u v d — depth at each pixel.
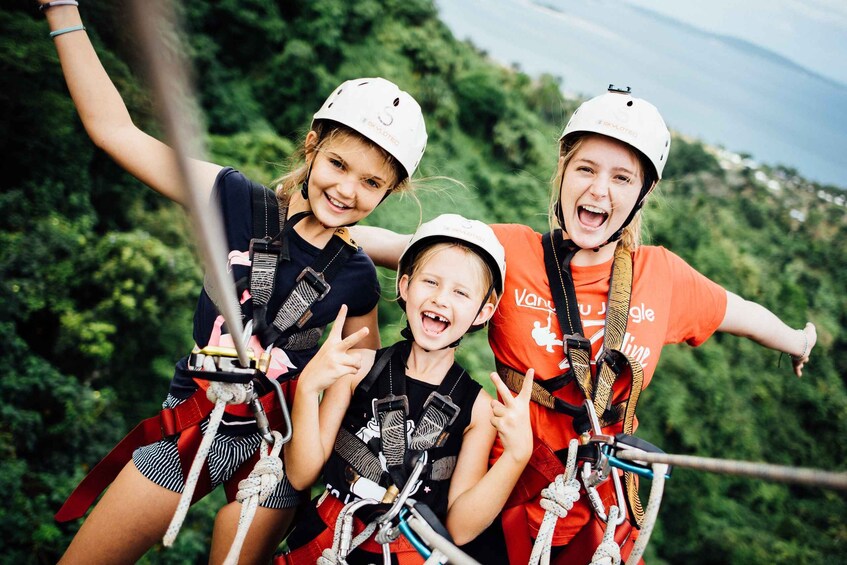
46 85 14.84
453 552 1.93
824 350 30.16
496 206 26.30
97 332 14.28
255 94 24.34
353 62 26.62
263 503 2.51
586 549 2.43
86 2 9.10
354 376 2.40
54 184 15.09
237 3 23.91
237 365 1.87
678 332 2.77
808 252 36.66
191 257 16.50
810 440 27.81
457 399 2.37
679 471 23.84
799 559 23.44
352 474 2.30
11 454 11.98
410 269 2.44
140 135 2.52
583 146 2.51
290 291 2.48
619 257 2.66
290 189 2.56
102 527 2.55
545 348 2.55
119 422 14.19
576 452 2.22
